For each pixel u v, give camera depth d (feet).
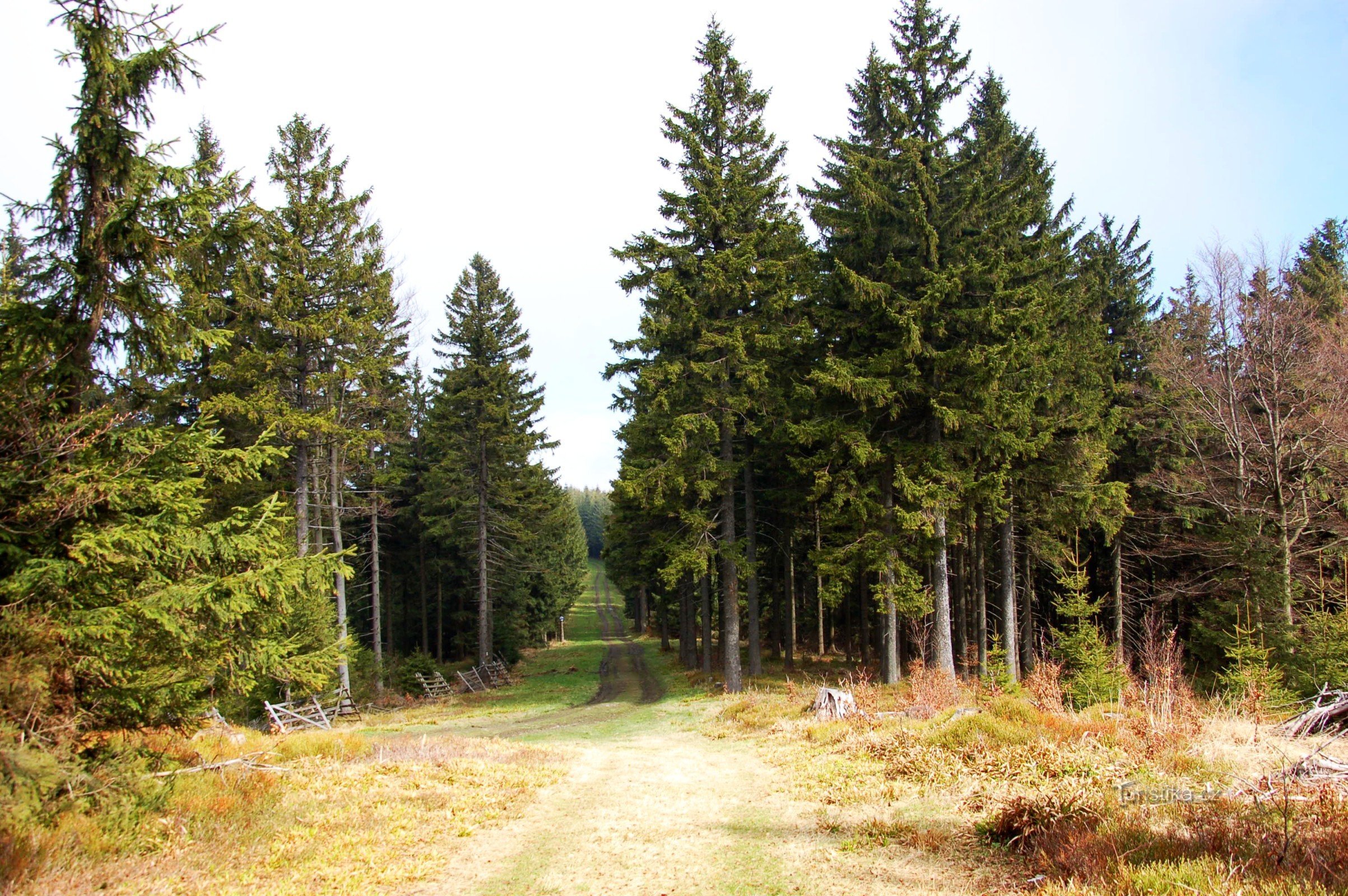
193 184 28.81
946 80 74.28
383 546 141.59
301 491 73.82
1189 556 91.09
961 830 27.48
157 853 24.85
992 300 68.18
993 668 59.47
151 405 30.73
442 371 120.06
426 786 38.83
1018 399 66.18
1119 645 76.23
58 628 22.84
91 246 26.53
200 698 29.14
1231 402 76.33
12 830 21.67
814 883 23.95
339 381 73.67
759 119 86.69
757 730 58.13
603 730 68.33
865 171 71.97
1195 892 17.17
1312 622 63.05
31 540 24.57
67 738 23.71
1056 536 87.81
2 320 25.02
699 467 79.82
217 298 69.92
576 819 33.83
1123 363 90.07
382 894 23.89
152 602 24.68
